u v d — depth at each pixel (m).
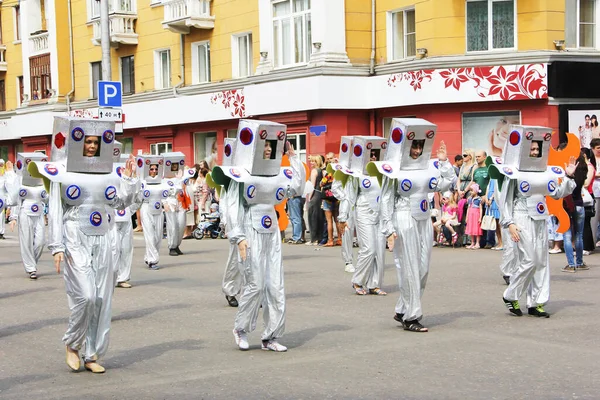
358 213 13.48
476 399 7.39
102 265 8.66
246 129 9.33
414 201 10.31
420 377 8.17
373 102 26.03
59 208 8.45
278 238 9.44
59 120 8.70
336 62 25.98
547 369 8.38
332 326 10.85
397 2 25.55
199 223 24.94
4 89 43.34
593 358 8.80
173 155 17.64
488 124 24.08
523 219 11.09
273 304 9.41
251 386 7.99
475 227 19.22
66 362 9.19
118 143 12.52
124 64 35.62
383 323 11.00
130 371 8.74
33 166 8.41
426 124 10.26
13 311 12.77
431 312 11.70
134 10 34.72
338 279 15.34
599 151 18.20
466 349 9.35
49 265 19.11
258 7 28.73
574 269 15.61
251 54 30.03
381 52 26.20
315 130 25.59
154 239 17.55
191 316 11.89
